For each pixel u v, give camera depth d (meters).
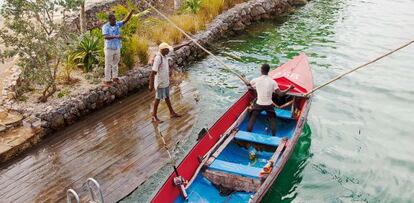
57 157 7.70
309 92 8.36
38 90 9.38
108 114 9.27
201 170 6.62
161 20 13.89
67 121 8.80
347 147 8.39
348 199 6.95
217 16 15.20
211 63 12.66
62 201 6.56
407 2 18.50
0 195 6.68
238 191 6.41
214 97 10.38
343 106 10.00
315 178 7.47
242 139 7.41
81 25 11.23
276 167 6.44
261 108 7.68
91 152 7.84
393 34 14.69
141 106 9.62
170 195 5.98
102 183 6.98
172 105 9.68
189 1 14.88
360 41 14.20
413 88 10.83
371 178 7.48
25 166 7.45
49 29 9.59
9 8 8.54
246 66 12.44
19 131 8.15
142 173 7.24
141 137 8.32
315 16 17.00
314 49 13.65
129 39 10.85
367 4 18.44
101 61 10.33
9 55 8.43
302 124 7.61
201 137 7.12
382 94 10.56
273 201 6.79
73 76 10.08
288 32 15.29
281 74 9.17
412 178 7.49
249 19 16.11
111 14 9.20
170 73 11.52
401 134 8.84
